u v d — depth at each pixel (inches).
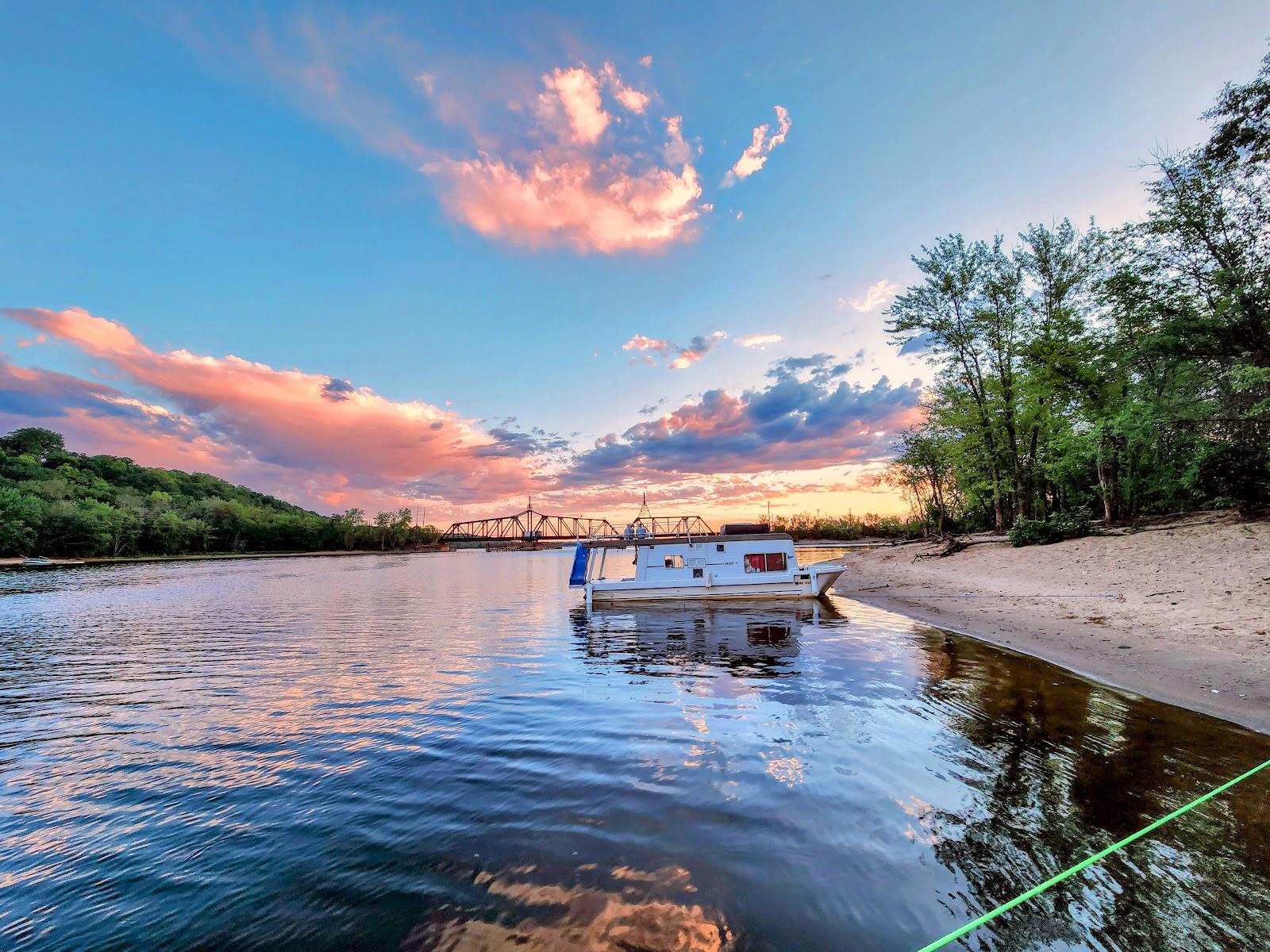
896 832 207.0
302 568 3321.9
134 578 2394.2
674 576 941.8
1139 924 156.2
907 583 1024.9
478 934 161.3
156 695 474.0
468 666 543.8
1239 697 327.3
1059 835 200.7
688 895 174.6
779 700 378.9
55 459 6461.6
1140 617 533.0
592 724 345.7
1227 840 192.4
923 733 304.7
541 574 2603.3
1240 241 828.6
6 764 320.5
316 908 178.4
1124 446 1074.7
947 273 1414.9
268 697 455.2
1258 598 509.4
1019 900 167.6
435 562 4357.8
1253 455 785.6
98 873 206.7
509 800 247.3
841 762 270.4
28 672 578.6
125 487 6343.5
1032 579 840.9
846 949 150.6
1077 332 1210.6
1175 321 819.4
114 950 165.3
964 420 1412.4
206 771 300.8
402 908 175.6
